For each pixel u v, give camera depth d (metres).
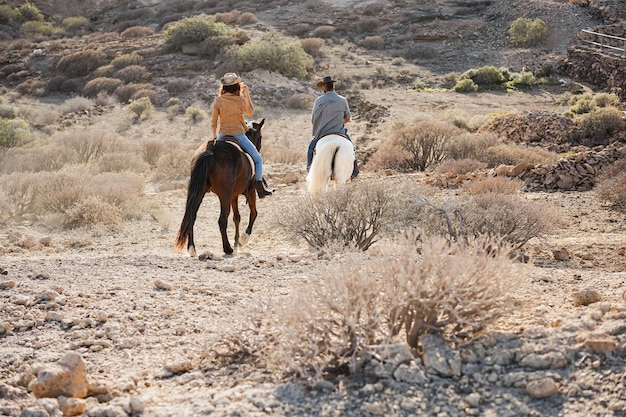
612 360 3.81
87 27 74.31
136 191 15.57
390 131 30.45
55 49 59.88
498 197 10.21
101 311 5.98
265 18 65.81
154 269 7.82
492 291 4.20
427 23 60.31
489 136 20.20
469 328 4.26
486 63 51.59
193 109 38.59
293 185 17.72
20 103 45.91
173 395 4.20
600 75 42.44
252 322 4.83
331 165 10.95
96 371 4.78
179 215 14.09
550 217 10.02
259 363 4.55
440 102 40.19
